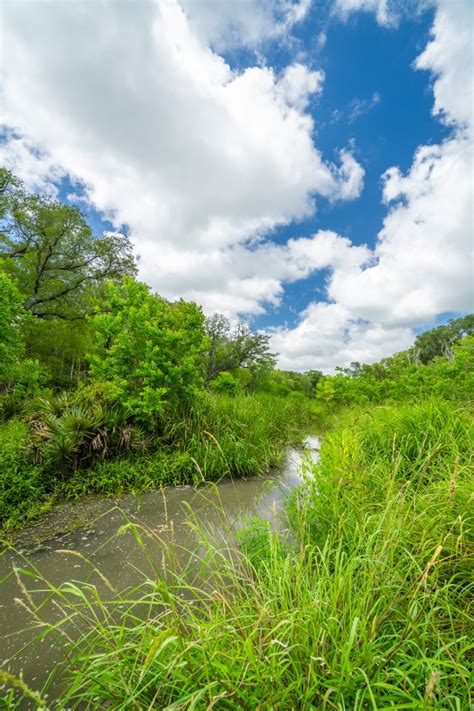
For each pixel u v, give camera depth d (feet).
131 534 10.75
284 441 24.85
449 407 14.10
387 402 31.19
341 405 43.68
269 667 3.82
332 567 6.95
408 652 4.58
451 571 6.01
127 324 20.06
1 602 7.57
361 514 7.41
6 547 10.04
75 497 13.58
